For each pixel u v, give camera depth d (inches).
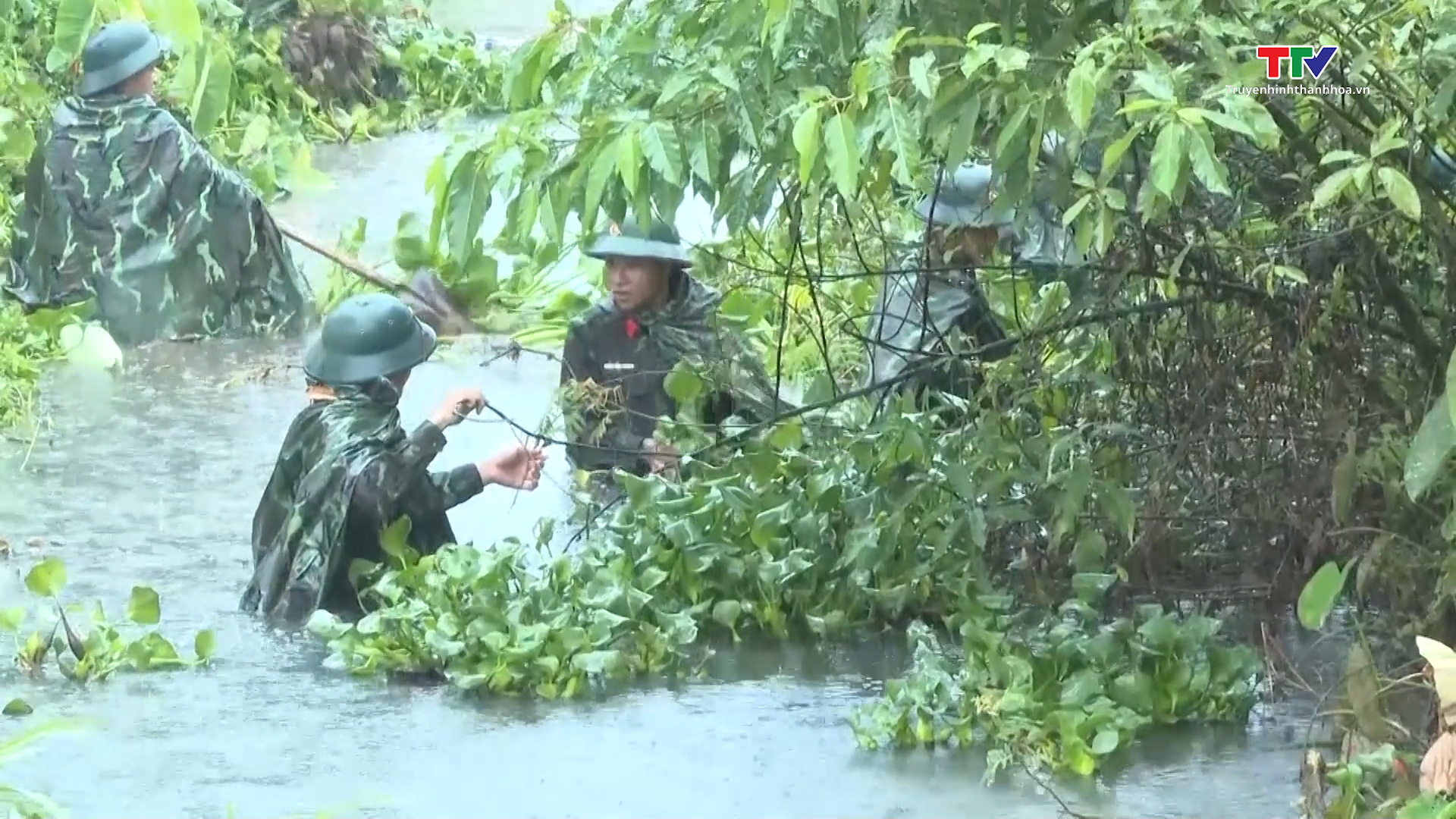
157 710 405.4
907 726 390.6
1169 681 398.3
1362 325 418.3
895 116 341.7
